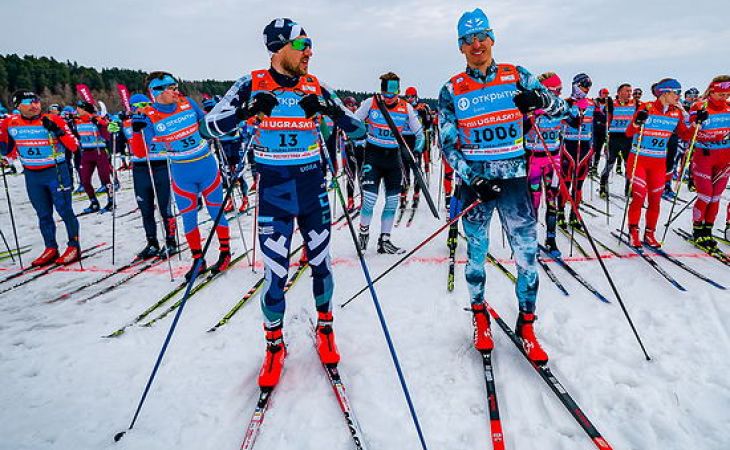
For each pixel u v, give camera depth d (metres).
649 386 2.18
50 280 4.16
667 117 4.01
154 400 2.27
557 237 4.88
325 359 2.41
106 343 2.88
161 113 3.75
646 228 4.39
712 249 4.10
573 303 3.17
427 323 2.96
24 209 7.90
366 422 2.03
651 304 3.09
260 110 2.01
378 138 4.26
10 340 2.95
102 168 9.41
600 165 12.05
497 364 2.45
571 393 2.19
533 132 3.96
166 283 3.96
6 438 2.01
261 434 1.98
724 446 1.79
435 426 1.99
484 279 2.54
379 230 5.66
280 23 2.10
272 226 2.27
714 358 2.39
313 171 2.33
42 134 4.35
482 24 2.15
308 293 3.58
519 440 1.88
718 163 4.11
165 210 4.56
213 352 2.71
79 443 1.98
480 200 2.23
